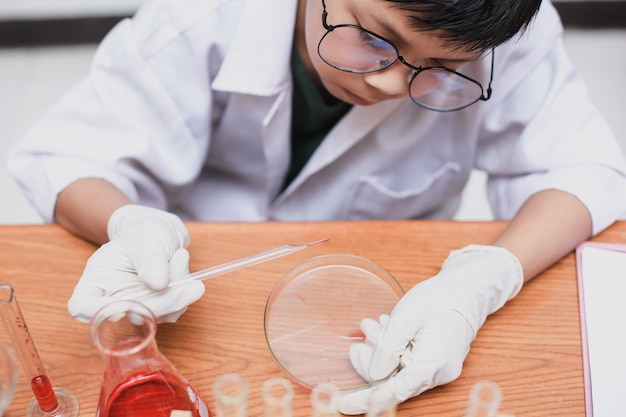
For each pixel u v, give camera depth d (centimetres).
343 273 89
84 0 251
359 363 78
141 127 106
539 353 83
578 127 108
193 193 134
